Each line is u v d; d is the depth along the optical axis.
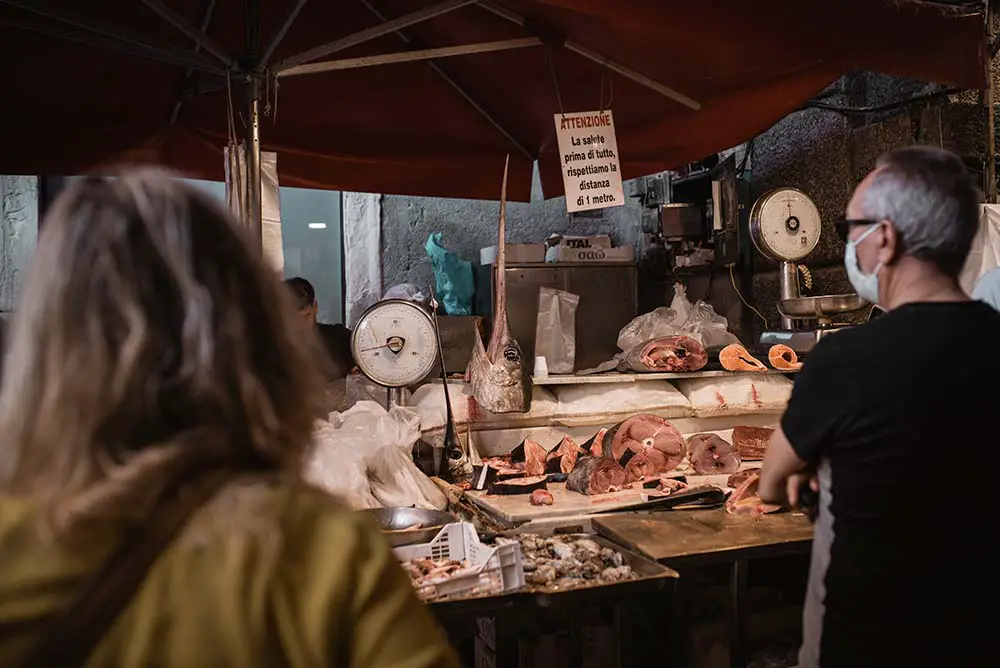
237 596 0.75
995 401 1.50
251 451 0.84
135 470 0.75
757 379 4.14
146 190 0.84
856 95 4.79
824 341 1.66
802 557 3.21
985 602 1.50
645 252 6.11
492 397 3.52
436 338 3.42
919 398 1.50
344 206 6.32
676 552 2.52
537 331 5.45
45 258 0.80
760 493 1.79
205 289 0.81
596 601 2.22
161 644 0.73
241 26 3.74
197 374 0.79
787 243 4.27
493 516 3.08
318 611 0.78
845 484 1.58
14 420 0.77
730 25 3.01
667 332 4.40
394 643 0.80
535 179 6.58
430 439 3.64
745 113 4.27
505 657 2.32
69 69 3.86
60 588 0.73
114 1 3.44
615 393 3.93
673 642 2.53
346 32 4.02
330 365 0.97
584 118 3.71
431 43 4.22
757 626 3.03
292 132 4.58
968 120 4.38
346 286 6.38
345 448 3.03
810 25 3.14
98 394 0.76
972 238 1.62
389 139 4.76
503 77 4.38
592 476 3.28
